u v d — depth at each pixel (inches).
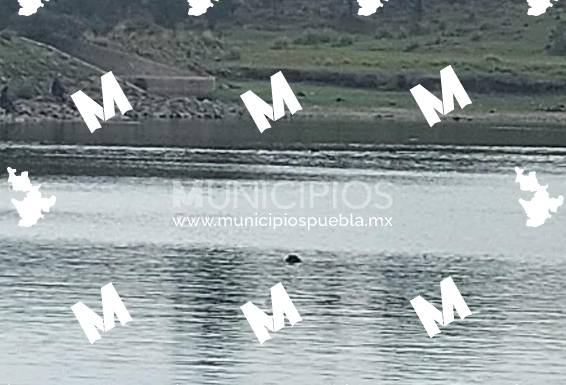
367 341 2925.7
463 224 5083.7
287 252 4247.0
